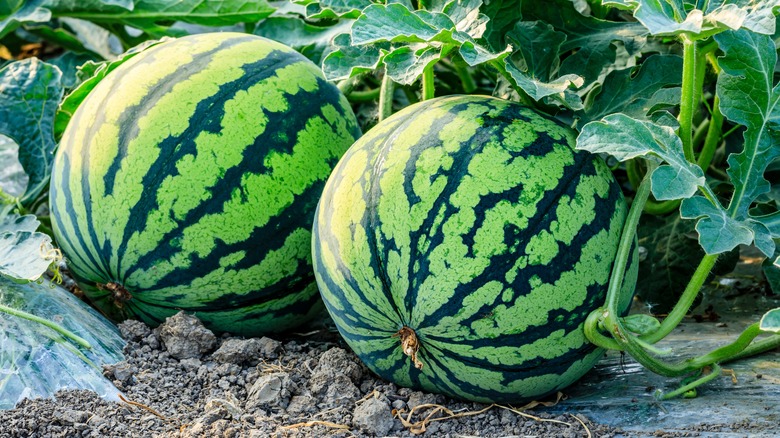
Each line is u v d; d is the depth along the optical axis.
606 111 1.33
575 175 1.24
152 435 1.23
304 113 1.36
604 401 1.29
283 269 1.36
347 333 1.28
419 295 1.22
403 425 1.26
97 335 1.35
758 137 1.29
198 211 1.32
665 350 1.23
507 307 1.21
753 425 1.23
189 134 1.32
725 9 1.21
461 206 1.21
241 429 1.24
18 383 1.27
